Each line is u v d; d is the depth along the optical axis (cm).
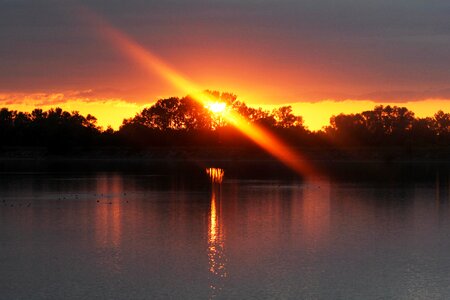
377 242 5088
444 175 14850
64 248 4788
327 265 4262
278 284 3788
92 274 4003
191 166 19812
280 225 5981
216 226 5888
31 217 6506
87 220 6278
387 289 3694
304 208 7425
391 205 7825
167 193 9475
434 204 7956
